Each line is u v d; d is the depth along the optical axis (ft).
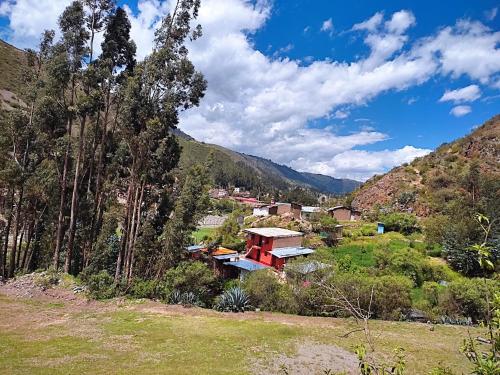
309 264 76.95
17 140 83.15
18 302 67.77
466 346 10.30
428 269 109.19
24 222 89.30
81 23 81.35
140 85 78.33
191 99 82.58
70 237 81.56
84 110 80.28
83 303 69.15
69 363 40.42
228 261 115.96
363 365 10.97
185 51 81.66
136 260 81.71
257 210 232.73
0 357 41.70
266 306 70.28
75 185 82.17
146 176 80.74
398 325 60.75
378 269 105.60
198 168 82.48
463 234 117.29
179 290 73.92
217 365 41.06
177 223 76.43
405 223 174.19
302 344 49.26
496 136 244.42
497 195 156.66
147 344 47.80
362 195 266.36
